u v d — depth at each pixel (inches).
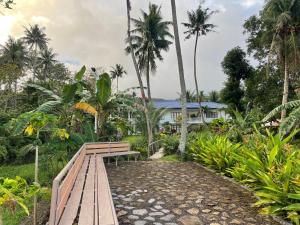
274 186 208.8
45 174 429.7
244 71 1461.6
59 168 428.5
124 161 500.4
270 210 199.6
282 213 201.5
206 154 407.8
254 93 1302.9
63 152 418.3
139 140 909.2
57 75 1509.6
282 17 834.8
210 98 2842.0
